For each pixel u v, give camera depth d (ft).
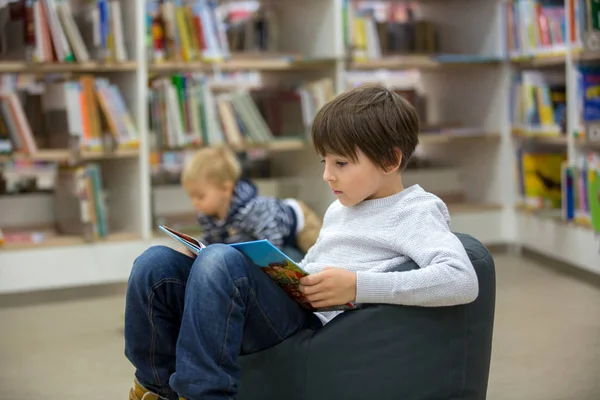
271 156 15.30
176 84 12.76
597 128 11.76
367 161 5.50
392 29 15.07
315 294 5.29
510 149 14.49
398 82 16.25
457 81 15.52
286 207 9.46
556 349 8.89
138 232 12.87
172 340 5.75
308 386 5.50
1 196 12.66
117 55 12.40
